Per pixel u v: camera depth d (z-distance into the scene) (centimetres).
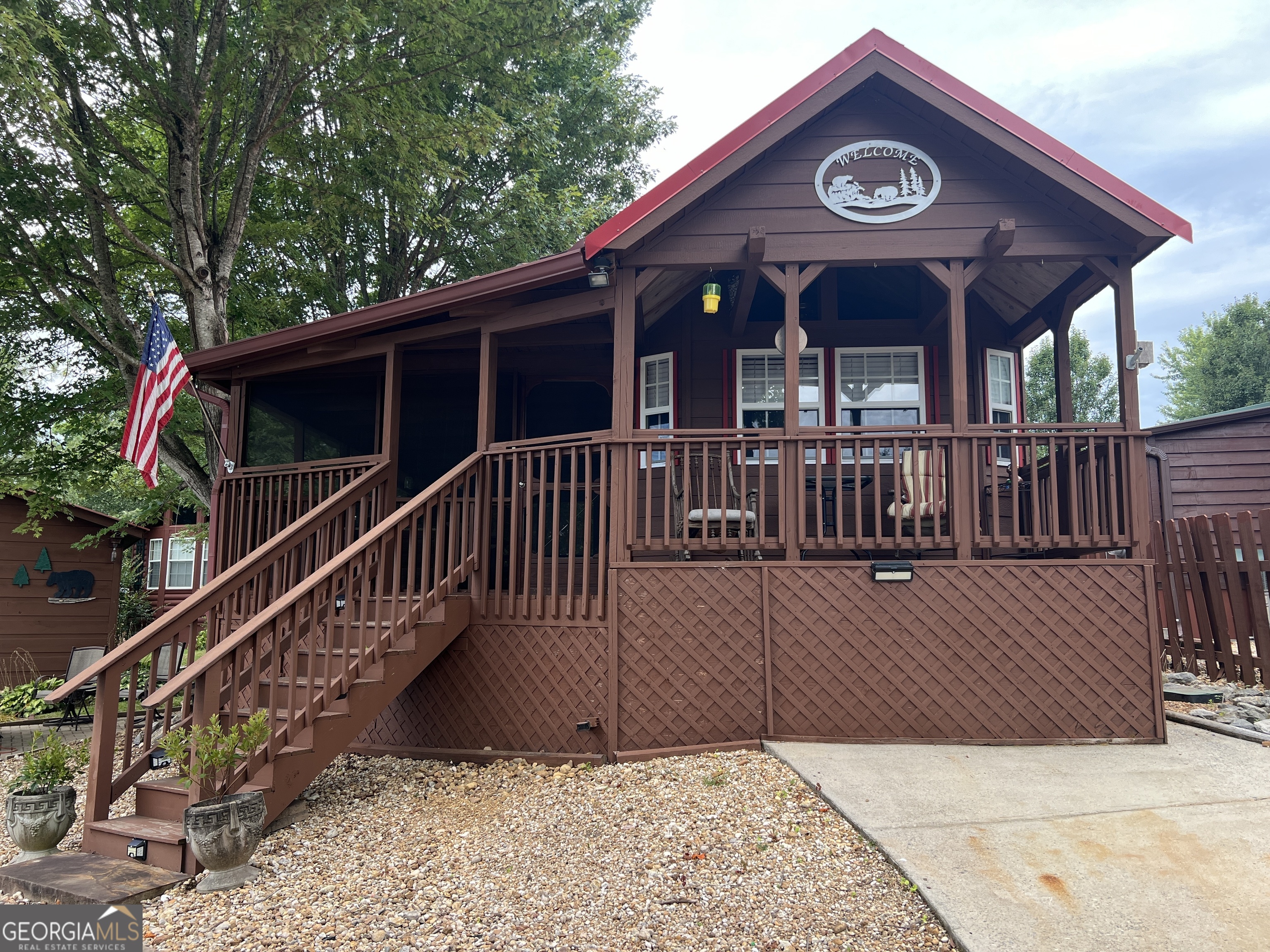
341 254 1634
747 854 419
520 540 847
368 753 691
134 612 1680
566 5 1280
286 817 524
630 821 477
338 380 954
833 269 853
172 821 488
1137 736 582
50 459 1384
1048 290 780
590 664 617
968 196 650
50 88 953
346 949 354
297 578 802
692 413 838
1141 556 606
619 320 650
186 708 555
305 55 1076
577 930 359
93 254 1308
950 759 545
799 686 601
